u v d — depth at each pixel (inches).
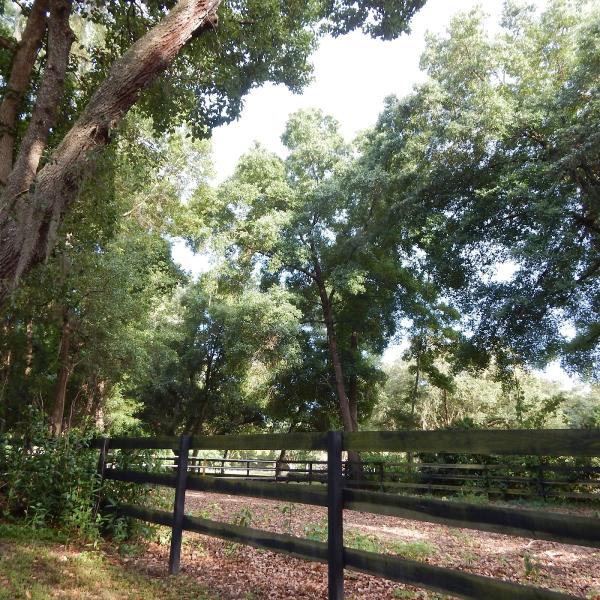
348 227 920.9
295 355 946.7
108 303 597.9
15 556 165.9
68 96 417.4
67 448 224.5
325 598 162.4
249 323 940.0
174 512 178.4
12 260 213.8
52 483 219.0
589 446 86.0
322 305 960.3
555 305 615.2
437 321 981.2
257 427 1250.6
